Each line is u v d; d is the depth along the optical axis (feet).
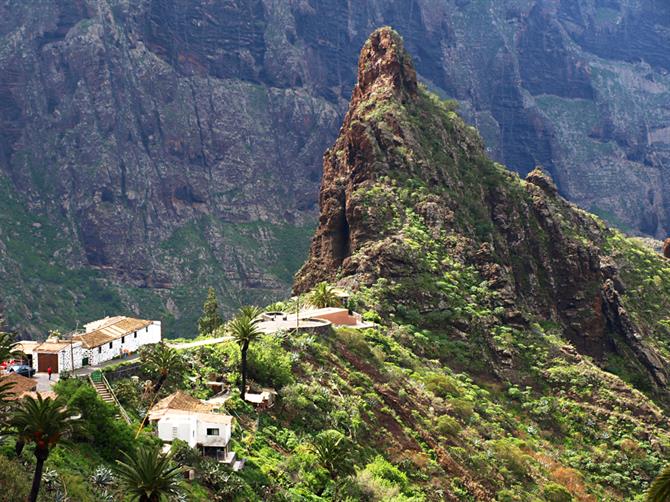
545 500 428.97
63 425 250.16
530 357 577.02
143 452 259.80
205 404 348.38
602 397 552.41
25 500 254.06
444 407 465.06
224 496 299.58
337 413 395.14
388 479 371.35
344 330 485.15
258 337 431.43
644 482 496.64
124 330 386.93
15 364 353.51
